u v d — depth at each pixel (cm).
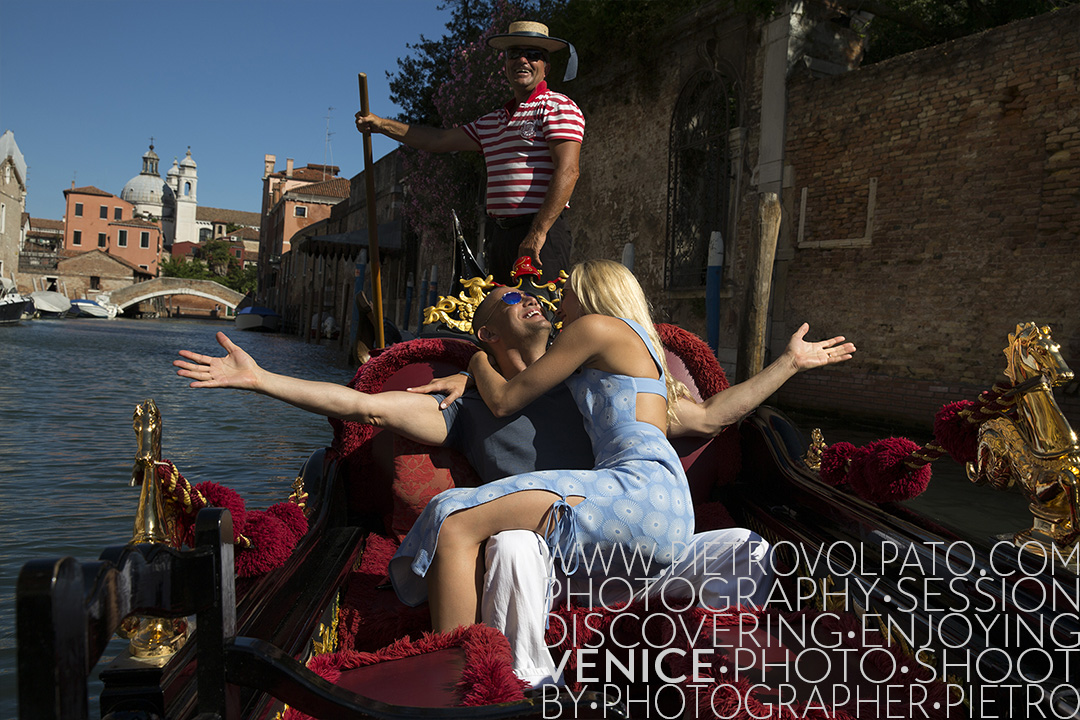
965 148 907
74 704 75
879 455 212
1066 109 820
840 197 1045
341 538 210
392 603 193
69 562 76
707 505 251
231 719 109
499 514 170
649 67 1360
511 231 320
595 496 176
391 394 211
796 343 237
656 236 1362
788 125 1110
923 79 948
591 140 1538
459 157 1744
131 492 597
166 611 98
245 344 2798
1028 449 179
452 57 1648
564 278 285
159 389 1308
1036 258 844
